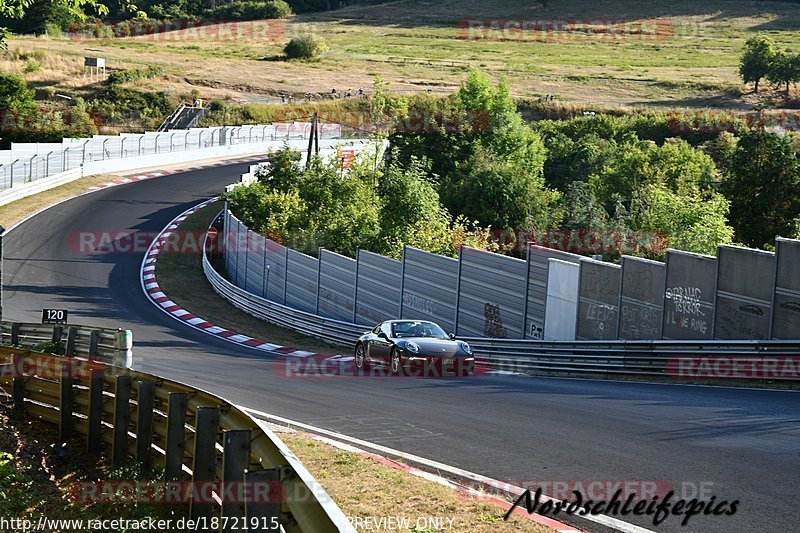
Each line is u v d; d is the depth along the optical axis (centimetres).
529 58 14988
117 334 1734
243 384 2019
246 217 5350
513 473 1070
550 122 10938
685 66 14325
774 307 2177
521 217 6850
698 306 2400
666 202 5372
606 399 1714
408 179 5350
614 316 2659
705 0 19650
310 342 3456
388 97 10769
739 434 1284
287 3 19338
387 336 2394
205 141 9269
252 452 770
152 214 6228
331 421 1471
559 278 2830
